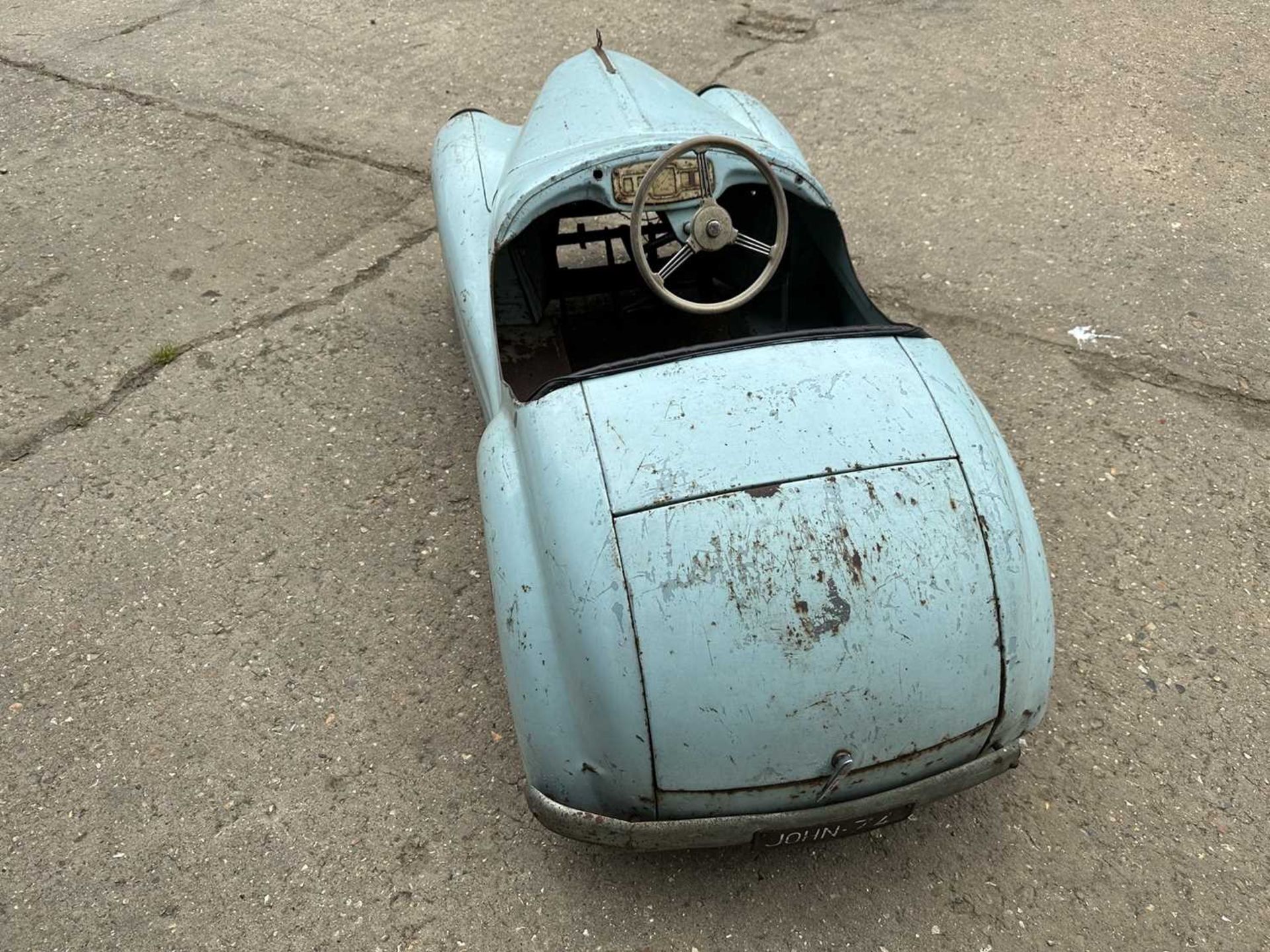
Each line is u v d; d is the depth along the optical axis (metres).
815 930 2.39
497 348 2.85
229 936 2.39
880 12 6.85
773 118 3.81
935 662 2.07
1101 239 4.67
